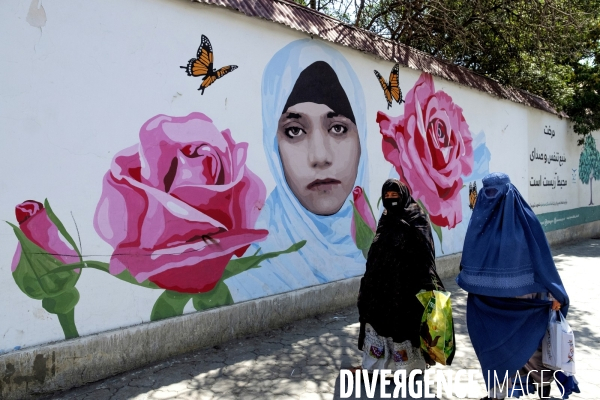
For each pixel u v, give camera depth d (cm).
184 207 428
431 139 748
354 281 592
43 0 342
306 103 544
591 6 1055
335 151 578
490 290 313
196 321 429
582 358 430
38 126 341
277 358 418
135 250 394
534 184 1066
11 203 329
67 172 356
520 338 312
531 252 311
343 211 589
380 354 365
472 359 426
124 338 380
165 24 414
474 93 857
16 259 331
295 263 528
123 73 387
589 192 1356
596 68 1218
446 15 908
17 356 325
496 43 1070
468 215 845
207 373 385
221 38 458
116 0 381
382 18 980
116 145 383
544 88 1165
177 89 424
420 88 723
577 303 620
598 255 1011
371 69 634
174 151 421
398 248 354
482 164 883
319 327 502
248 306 472
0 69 323
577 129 1222
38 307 341
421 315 352
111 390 352
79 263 362
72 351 351
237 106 472
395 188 361
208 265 446
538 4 938
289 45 524
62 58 352
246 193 479
